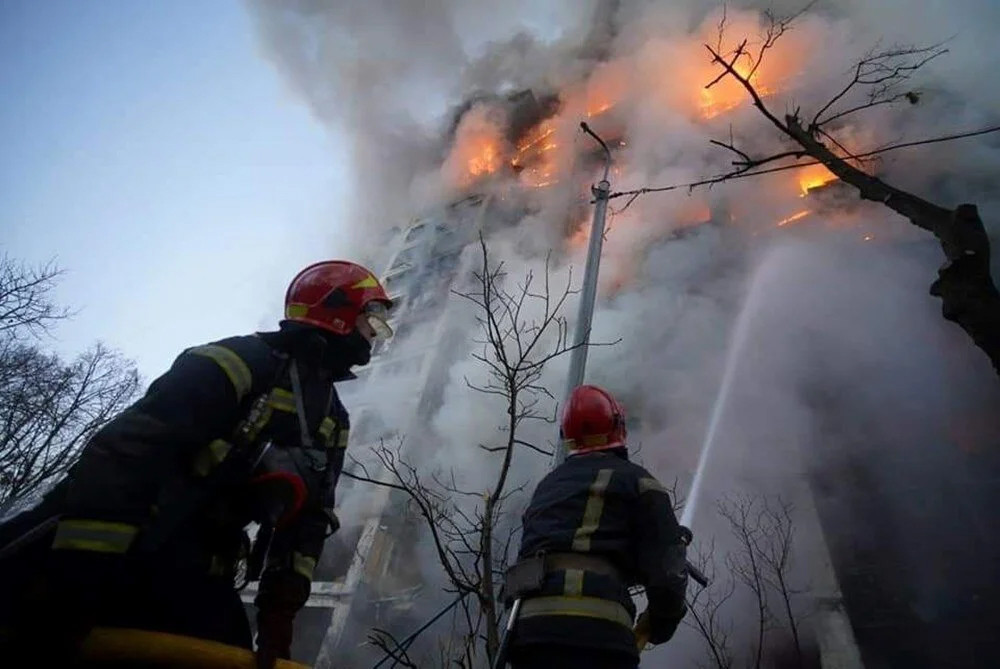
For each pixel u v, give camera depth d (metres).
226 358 1.89
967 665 10.43
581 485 2.88
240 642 1.81
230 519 1.84
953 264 4.70
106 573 1.41
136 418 1.62
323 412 2.15
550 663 2.38
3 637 1.34
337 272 2.42
